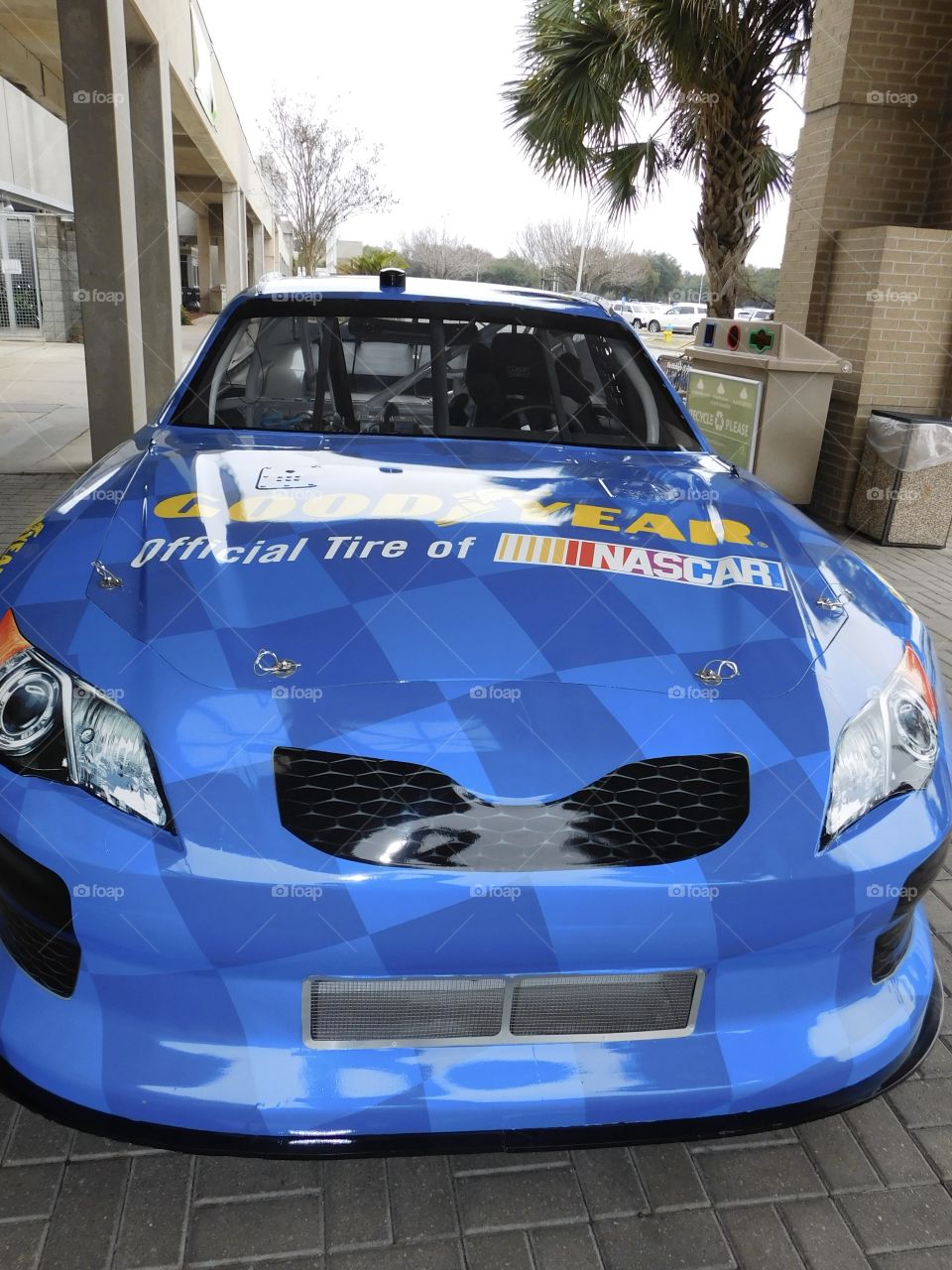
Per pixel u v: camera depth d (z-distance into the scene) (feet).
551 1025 4.64
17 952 4.84
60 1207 4.91
